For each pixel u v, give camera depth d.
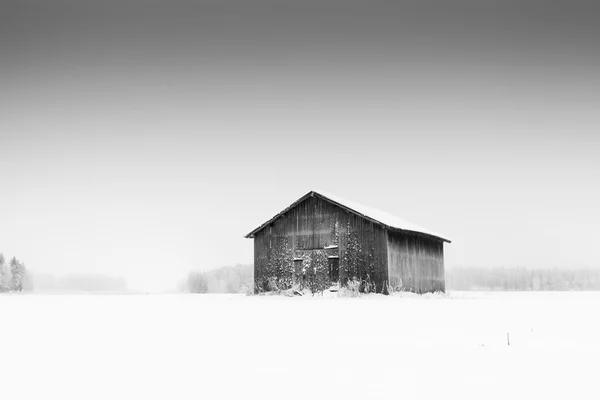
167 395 6.12
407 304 24.03
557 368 7.40
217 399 5.93
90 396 6.13
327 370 7.34
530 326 12.95
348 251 34.34
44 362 8.19
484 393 6.07
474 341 10.06
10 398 6.07
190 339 10.62
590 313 17.66
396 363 7.82
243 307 21.77
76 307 22.50
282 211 36.44
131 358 8.45
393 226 33.09
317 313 17.64
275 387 6.41
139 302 27.72
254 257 37.62
